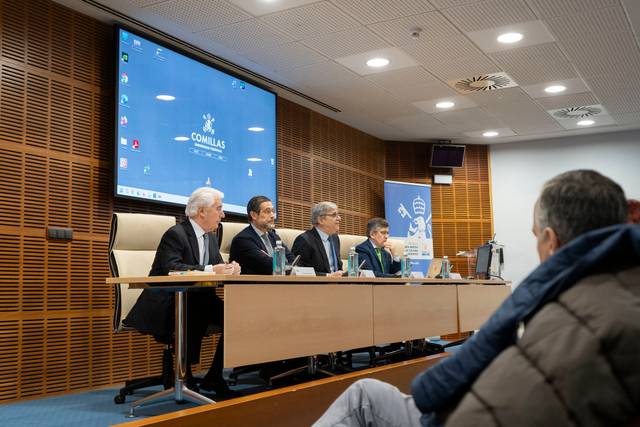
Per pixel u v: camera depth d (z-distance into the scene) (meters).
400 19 5.77
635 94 8.09
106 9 5.50
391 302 4.33
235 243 4.69
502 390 1.04
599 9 5.64
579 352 0.98
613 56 6.78
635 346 0.95
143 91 5.87
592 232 1.08
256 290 3.06
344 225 9.16
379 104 8.45
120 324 4.18
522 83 7.63
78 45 5.53
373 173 10.03
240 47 6.43
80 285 5.33
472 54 6.67
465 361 1.16
